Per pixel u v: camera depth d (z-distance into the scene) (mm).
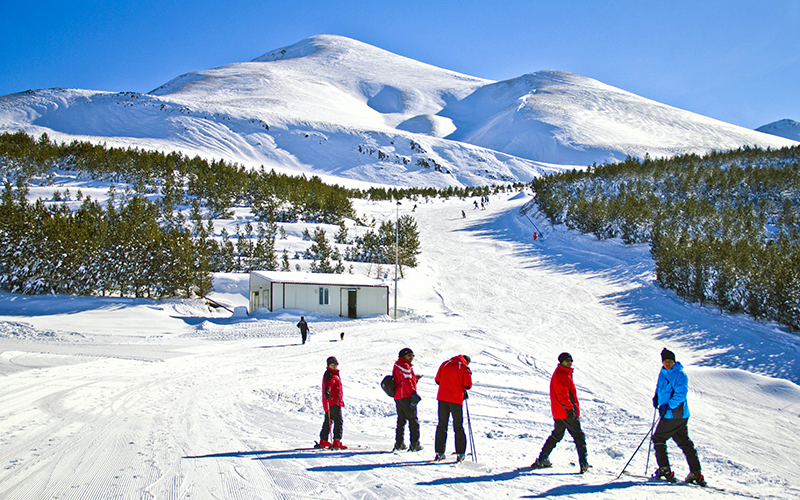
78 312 25547
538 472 6215
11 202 31219
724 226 38344
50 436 7270
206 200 52344
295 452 6758
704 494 5664
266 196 51562
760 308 24469
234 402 10250
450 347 19828
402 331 23609
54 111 131750
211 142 120062
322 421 9055
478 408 11492
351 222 55344
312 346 19344
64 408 9141
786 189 45375
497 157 145875
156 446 6828
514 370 16391
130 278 29594
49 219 29531
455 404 6648
